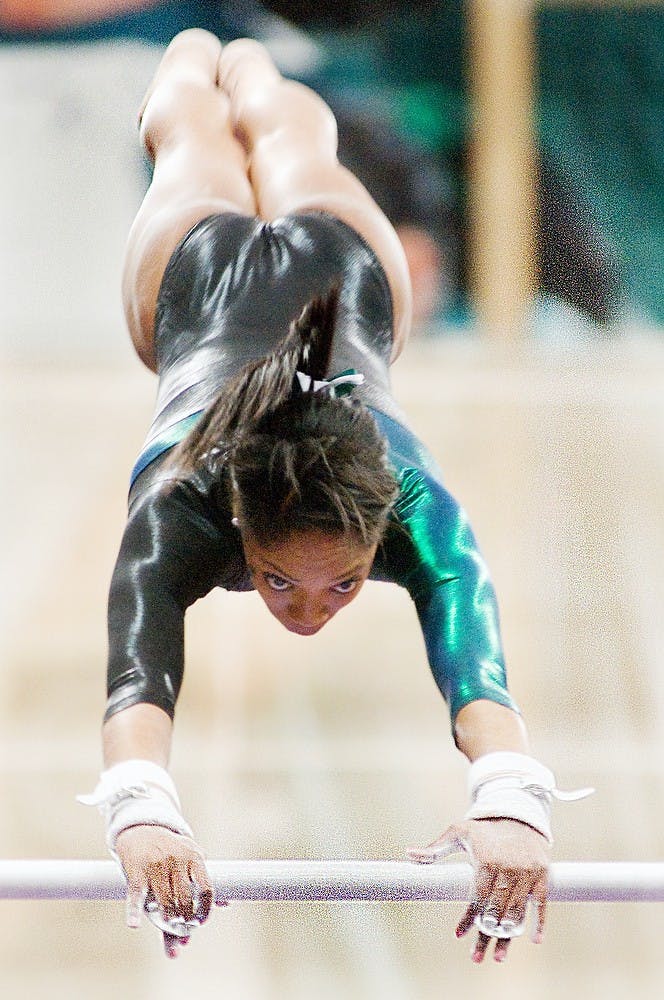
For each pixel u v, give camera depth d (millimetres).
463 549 6824
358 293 8320
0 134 29719
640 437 24484
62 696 17609
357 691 17859
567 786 15477
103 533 22359
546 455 23891
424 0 28484
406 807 14992
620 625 18641
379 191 29062
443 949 13695
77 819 14914
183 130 9539
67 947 13531
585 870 6188
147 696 6172
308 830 14453
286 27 28719
